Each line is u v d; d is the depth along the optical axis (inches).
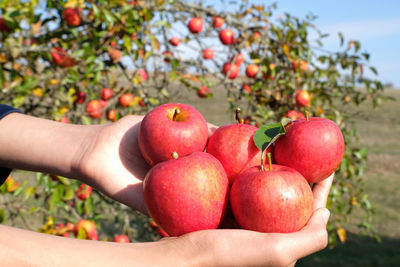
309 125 16.1
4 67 30.6
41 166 18.1
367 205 44.6
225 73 40.9
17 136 18.1
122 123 18.9
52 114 31.1
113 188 17.5
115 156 18.0
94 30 31.9
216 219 14.6
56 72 32.6
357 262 59.9
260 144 14.9
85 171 17.6
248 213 14.0
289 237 12.6
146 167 18.5
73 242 11.6
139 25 35.5
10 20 28.4
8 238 10.8
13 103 29.5
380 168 124.3
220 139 16.5
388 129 195.2
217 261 12.3
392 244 68.7
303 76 39.5
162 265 11.9
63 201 32.8
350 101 43.7
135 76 35.8
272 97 39.4
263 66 37.8
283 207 13.8
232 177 16.3
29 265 10.6
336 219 42.3
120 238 34.5
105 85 38.2
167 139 16.4
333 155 15.9
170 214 14.2
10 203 31.9
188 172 14.3
